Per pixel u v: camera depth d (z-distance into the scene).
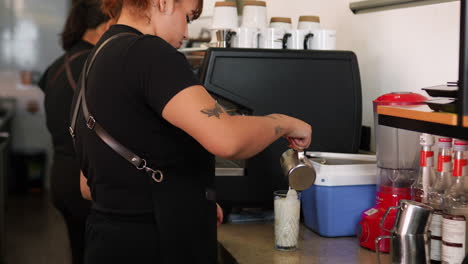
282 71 2.00
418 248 1.35
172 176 1.31
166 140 1.28
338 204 1.76
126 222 1.31
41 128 7.09
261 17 2.30
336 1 2.49
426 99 1.51
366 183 1.76
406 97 1.50
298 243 1.73
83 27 2.33
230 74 1.97
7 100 6.87
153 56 1.21
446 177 1.49
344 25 2.43
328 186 1.75
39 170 6.79
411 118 1.30
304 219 1.92
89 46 2.33
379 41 2.17
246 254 1.62
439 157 1.46
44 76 2.50
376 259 1.57
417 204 1.36
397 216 1.38
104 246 1.32
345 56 2.05
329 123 2.04
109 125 1.27
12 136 6.96
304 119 2.02
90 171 1.36
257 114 1.99
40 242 4.74
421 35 1.91
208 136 1.17
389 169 1.64
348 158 1.89
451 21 1.76
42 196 6.55
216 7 2.29
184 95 1.18
